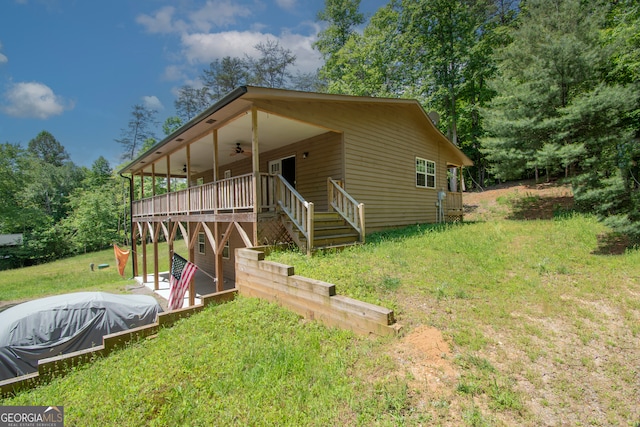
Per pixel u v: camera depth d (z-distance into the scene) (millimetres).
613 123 9500
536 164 10781
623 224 5191
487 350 2889
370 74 20562
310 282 4168
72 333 5844
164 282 13117
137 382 3344
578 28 11047
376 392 2527
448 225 9859
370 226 8977
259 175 6199
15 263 26250
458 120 20625
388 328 3211
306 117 7102
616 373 2592
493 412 2232
